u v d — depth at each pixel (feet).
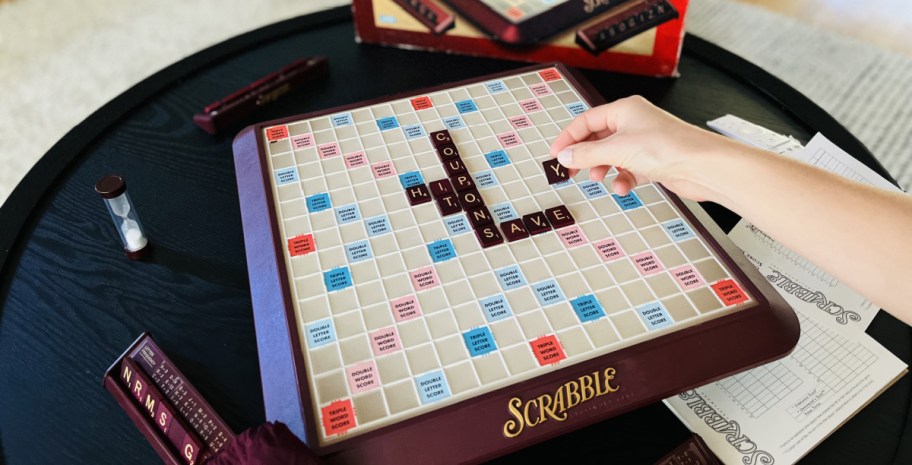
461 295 2.19
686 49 3.86
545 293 2.19
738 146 2.09
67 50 6.90
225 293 2.60
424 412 1.91
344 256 2.32
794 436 2.11
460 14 3.72
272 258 2.33
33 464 2.12
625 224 2.43
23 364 2.37
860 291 1.99
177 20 7.33
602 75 3.71
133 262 2.72
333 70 3.75
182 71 3.70
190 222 2.88
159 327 2.48
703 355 2.07
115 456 2.15
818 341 2.36
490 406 1.93
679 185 2.27
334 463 1.83
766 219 2.04
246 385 2.32
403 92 3.31
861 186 1.96
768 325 2.14
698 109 3.46
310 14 4.17
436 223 2.44
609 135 2.52
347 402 1.93
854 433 2.16
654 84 3.64
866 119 5.99
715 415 2.17
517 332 2.09
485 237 2.35
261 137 2.82
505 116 2.93
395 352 2.04
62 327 2.48
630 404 2.01
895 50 6.77
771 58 6.63
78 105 6.24
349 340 2.07
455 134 2.83
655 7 3.44
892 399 2.25
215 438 2.11
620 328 2.10
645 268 2.27
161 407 2.18
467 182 2.56
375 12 3.81
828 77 6.43
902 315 1.95
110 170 3.13
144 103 3.51
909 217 1.87
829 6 7.34
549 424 1.96
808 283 2.55
